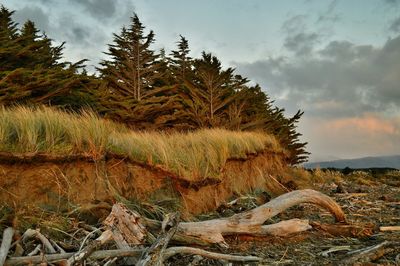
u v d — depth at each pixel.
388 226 6.12
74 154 5.39
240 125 18.70
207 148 8.38
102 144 5.78
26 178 4.89
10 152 4.79
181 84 19.59
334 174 18.66
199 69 18.64
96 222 4.96
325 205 5.96
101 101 16.20
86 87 16.09
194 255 4.08
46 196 4.99
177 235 4.32
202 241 4.51
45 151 5.11
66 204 5.05
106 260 3.53
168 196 6.36
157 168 6.39
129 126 16.52
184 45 23.28
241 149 9.88
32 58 14.99
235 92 19.25
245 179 9.47
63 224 4.42
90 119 6.46
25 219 4.27
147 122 17.55
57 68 14.81
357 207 8.41
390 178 19.20
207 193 7.27
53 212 4.66
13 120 5.52
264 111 21.34
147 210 5.57
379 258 4.32
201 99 18.22
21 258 3.06
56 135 5.53
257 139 11.77
